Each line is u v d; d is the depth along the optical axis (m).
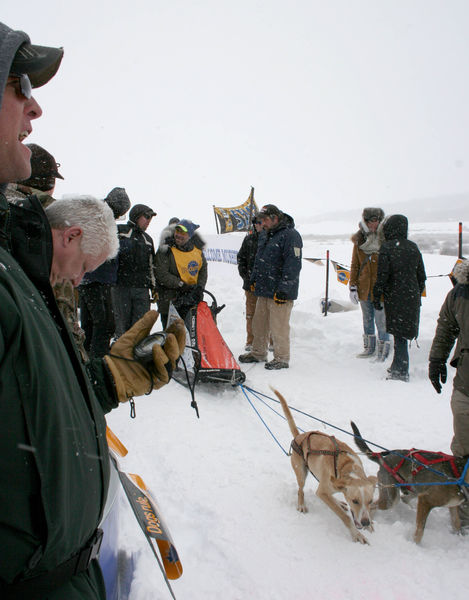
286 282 6.49
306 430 4.82
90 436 1.11
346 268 10.59
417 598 2.61
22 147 1.12
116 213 5.61
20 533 0.88
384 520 3.46
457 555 2.97
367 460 4.21
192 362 5.73
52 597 0.97
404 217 6.05
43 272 1.15
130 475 2.24
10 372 0.85
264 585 2.71
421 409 5.23
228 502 3.57
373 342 7.14
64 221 1.51
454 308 3.55
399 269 5.96
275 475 3.98
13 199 2.23
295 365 6.96
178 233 6.44
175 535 3.23
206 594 2.65
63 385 0.99
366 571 2.82
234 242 11.18
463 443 3.46
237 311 9.64
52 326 1.05
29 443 0.87
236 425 4.94
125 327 6.49
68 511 0.98
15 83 1.06
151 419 5.04
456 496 3.04
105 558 1.70
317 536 3.17
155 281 6.61
